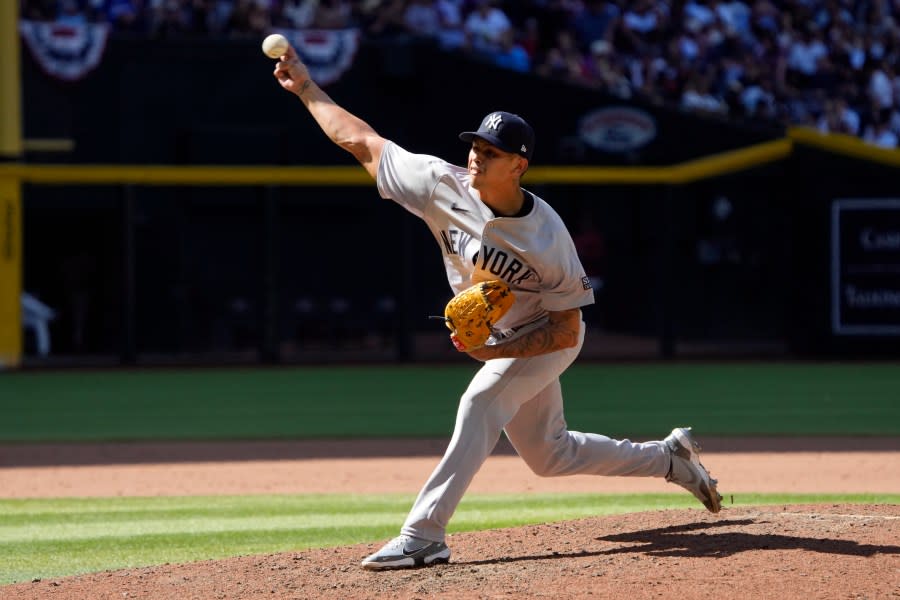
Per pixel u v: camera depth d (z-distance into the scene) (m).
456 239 17.39
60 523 24.16
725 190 68.50
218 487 29.16
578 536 19.23
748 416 42.34
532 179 64.25
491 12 73.06
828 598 14.81
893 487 28.09
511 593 15.52
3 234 60.97
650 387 52.09
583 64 70.81
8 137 60.75
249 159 66.44
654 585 15.57
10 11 60.56
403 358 64.62
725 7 76.31
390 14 70.19
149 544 21.89
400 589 16.11
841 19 78.75
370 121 67.94
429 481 17.41
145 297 65.62
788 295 66.31
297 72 18.58
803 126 73.75
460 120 68.62
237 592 16.45
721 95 72.12
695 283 69.19
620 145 68.38
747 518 20.06
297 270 68.94
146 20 66.56
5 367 61.38
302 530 23.23
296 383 55.31
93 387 53.81
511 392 17.61
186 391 52.19
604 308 70.56
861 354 64.81
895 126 78.25
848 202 64.62
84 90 64.69
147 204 65.50
